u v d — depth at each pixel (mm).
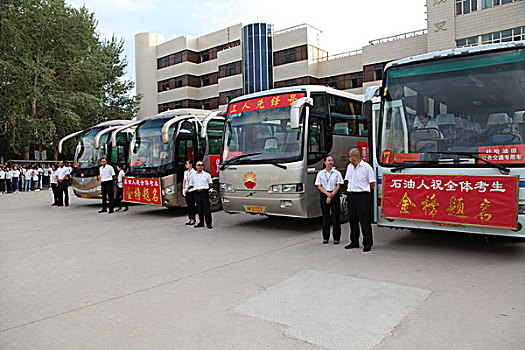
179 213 13133
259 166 9023
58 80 33562
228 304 4672
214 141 13477
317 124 9266
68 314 4559
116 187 14719
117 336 3934
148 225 10820
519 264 5902
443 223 6305
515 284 5020
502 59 6098
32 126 29422
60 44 33219
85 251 7789
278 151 8992
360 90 38062
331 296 4797
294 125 7875
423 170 6508
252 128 9547
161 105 53062
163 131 11352
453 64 6477
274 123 9219
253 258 6801
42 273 6309
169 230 9898
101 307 4738
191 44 50531
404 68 6918
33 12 30359
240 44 46688
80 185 15750
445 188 6277
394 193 6789
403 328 3871
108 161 15500
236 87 45562
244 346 3619
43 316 4527
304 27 40031
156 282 5629
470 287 4957
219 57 47031
